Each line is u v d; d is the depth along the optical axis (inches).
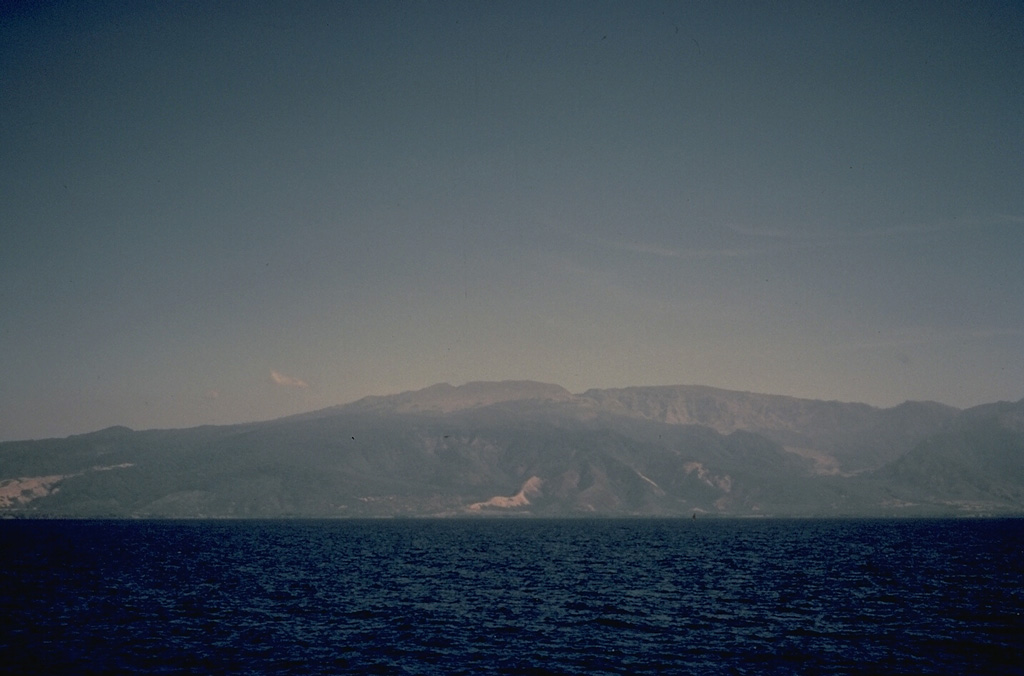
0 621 2561.5
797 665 1988.2
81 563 4766.2
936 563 4569.4
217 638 2300.7
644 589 3361.2
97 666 1989.4
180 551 5994.1
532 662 2025.1
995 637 2292.1
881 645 2194.9
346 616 2667.3
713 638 2293.3
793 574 3954.2
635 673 1924.2
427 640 2276.1
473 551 6008.9
